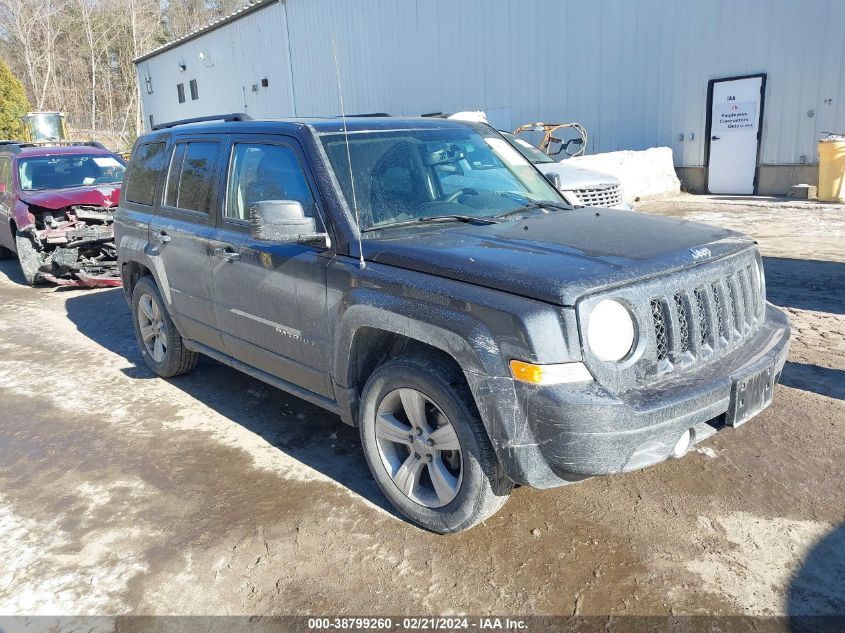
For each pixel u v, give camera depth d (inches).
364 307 128.5
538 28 668.7
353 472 156.7
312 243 141.4
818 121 512.7
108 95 2190.0
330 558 126.0
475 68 735.1
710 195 579.5
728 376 114.2
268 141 160.4
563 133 673.6
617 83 624.1
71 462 167.9
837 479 141.6
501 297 109.7
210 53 1131.3
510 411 107.8
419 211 148.0
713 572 116.9
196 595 118.3
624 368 107.1
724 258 125.0
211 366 232.8
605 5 615.5
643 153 569.6
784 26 515.5
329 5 879.7
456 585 117.2
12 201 386.0
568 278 107.5
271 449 170.1
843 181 488.4
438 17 754.8
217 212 173.9
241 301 165.5
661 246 122.5
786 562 118.5
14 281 401.1
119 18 2185.0
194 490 152.3
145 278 215.5
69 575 124.9
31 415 197.9
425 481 135.5
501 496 120.6
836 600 109.3
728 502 136.2
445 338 115.2
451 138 171.3
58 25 2126.0
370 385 133.8
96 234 359.6
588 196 347.9
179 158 195.8
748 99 546.3
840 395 179.3
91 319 306.8
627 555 122.3
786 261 323.9
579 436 102.7
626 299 107.9
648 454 109.5
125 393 212.1
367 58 851.4
